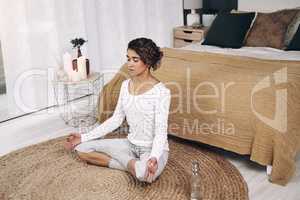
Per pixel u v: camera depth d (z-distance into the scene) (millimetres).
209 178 2496
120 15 4586
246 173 2580
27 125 3533
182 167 2641
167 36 5148
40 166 2688
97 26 4406
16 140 3197
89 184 2438
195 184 2195
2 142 3166
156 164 2252
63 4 3924
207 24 4980
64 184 2449
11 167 2691
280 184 2424
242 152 2531
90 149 2617
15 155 2875
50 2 3760
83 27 4152
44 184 2461
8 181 2510
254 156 2475
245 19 4098
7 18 3475
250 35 4090
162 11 5004
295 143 2457
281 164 2391
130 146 2520
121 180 2471
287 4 4258
